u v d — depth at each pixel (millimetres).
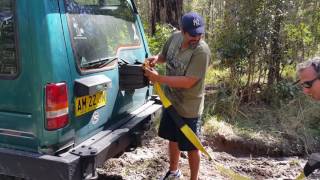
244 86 6297
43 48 2666
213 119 5621
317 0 6414
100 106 3248
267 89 6395
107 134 3283
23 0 2670
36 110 2744
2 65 2785
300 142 5344
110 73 3363
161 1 7426
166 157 4582
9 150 2854
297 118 5730
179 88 3393
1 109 2857
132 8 4070
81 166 2820
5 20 2740
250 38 5949
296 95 6211
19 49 2715
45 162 2729
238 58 5996
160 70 5297
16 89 2777
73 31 2930
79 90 2914
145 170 4270
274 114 6012
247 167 4672
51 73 2693
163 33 6742
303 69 2441
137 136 3592
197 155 3602
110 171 4215
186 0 11102
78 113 2967
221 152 5141
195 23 3176
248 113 6039
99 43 3260
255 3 5914
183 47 3344
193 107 3426
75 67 2910
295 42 6258
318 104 6031
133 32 3953
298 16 6293
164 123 3668
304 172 2553
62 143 2830
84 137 3102
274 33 6137
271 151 5199
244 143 5258
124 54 3650
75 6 3018
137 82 3479
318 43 6488
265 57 6188
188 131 3344
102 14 3424
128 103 3752
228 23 6172
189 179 4121
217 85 6508
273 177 4449
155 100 4273
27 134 2812
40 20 2652
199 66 3254
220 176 4324
